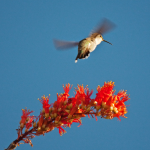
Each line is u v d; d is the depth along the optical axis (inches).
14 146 467.8
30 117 492.4
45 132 491.2
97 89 508.4
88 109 487.8
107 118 481.7
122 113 493.7
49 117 496.7
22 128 478.0
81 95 500.4
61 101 501.7
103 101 486.6
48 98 515.2
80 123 512.7
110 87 498.6
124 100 504.4
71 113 488.1
